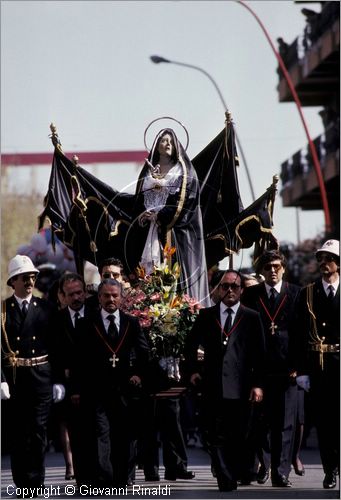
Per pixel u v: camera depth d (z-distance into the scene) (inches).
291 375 919.7
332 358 896.3
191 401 1262.3
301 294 910.4
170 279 959.0
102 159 3688.5
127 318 867.4
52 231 1043.3
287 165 2881.4
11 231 4271.7
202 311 884.6
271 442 915.4
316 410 900.0
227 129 1051.9
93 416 849.5
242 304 944.9
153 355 930.7
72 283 933.8
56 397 932.0
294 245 2488.9
